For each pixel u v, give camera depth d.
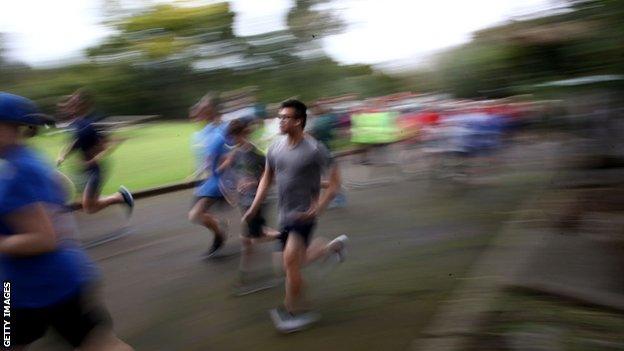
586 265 4.69
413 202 8.47
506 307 4.12
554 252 5.12
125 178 11.36
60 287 2.48
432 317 4.17
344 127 13.07
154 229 7.26
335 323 4.17
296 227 4.00
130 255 6.16
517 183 9.30
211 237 6.78
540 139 4.23
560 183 7.47
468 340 3.69
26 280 2.41
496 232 6.40
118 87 32.41
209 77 34.28
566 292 4.20
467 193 8.90
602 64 3.03
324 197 4.07
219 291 4.95
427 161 11.00
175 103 34.00
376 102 12.91
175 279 5.31
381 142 11.58
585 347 3.47
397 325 4.07
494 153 10.77
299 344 3.87
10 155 2.31
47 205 2.34
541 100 3.36
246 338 4.01
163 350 3.88
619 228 5.44
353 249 6.11
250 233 4.91
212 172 5.65
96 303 2.73
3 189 2.24
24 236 2.28
